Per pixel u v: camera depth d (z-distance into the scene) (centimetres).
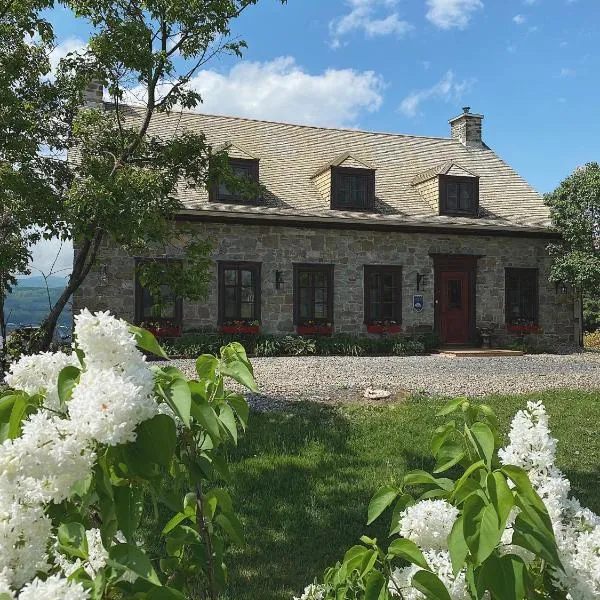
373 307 1756
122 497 140
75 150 1106
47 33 874
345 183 1758
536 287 1902
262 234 1648
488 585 134
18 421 140
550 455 163
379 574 150
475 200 1872
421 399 915
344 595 171
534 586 153
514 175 2205
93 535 155
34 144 880
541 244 1917
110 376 126
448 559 155
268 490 531
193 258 951
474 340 1831
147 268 906
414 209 1852
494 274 1866
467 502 131
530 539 134
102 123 961
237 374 184
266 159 1886
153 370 146
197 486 186
